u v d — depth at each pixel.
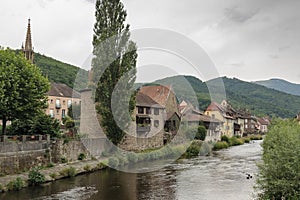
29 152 24.61
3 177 21.59
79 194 19.66
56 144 27.42
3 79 25.20
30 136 25.58
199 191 20.47
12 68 26.06
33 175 22.09
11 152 23.06
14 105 25.33
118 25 31.12
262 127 106.94
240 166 30.38
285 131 15.66
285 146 13.67
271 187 13.62
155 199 18.70
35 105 27.22
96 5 31.30
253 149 47.88
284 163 13.29
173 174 26.19
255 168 29.19
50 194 19.58
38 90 27.84
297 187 13.09
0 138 23.16
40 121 27.97
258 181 14.36
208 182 23.14
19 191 20.14
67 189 20.83
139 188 21.25
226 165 30.89
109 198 18.83
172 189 21.03
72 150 28.94
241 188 21.19
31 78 27.16
